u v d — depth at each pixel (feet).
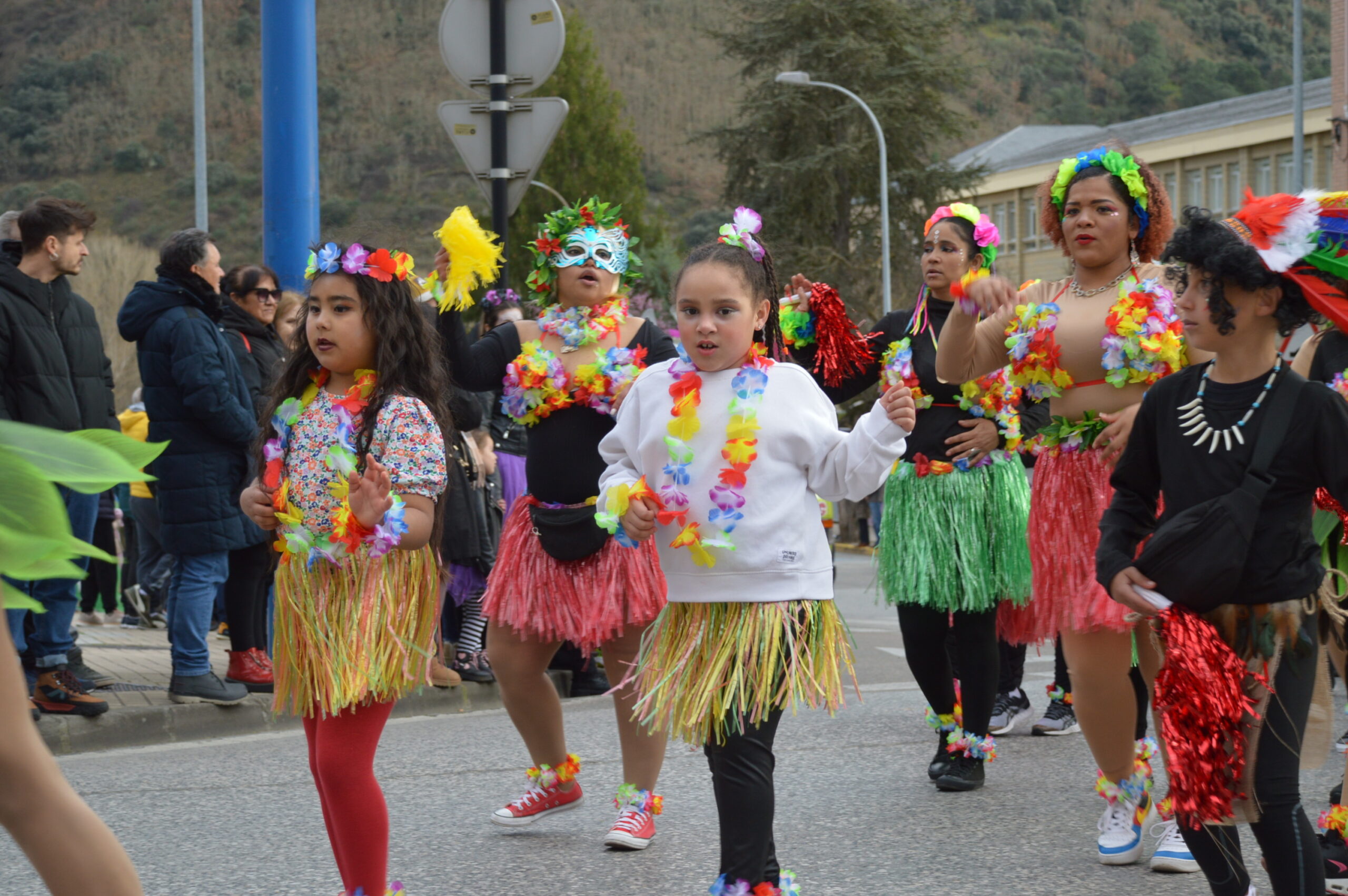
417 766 18.22
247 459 21.30
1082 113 374.22
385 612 11.00
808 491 10.92
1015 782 17.07
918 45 129.08
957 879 12.94
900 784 16.96
